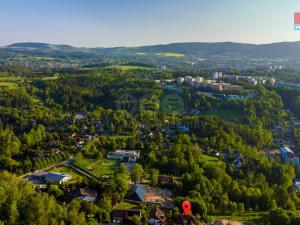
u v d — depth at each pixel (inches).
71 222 6530.5
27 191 7303.2
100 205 7445.9
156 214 7347.4
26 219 6609.3
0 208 6707.7
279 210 7677.2
